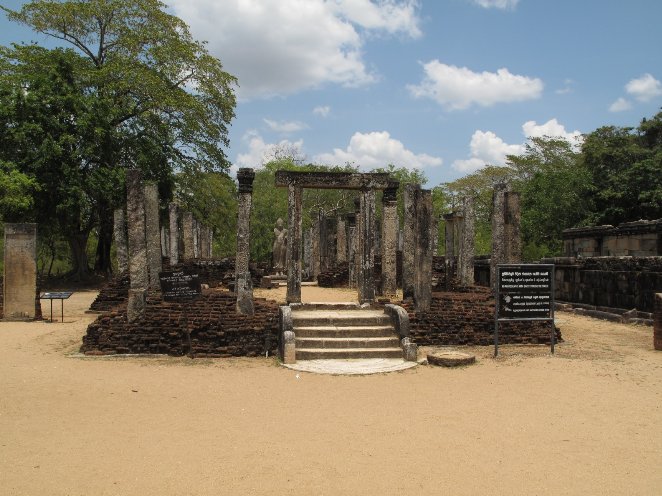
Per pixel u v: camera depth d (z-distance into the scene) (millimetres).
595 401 8516
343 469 5824
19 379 9766
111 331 12125
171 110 33031
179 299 11820
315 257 30078
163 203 33938
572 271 22250
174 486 5379
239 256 12688
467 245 19391
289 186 14531
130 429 7074
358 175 14672
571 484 5520
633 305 18438
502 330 13562
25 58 28969
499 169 48562
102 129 27953
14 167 26719
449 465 5969
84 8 31078
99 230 36250
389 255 17703
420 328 13305
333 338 12008
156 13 31875
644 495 5281
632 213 34062
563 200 34594
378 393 8961
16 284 17516
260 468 5828
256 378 9992
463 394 8906
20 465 5895
